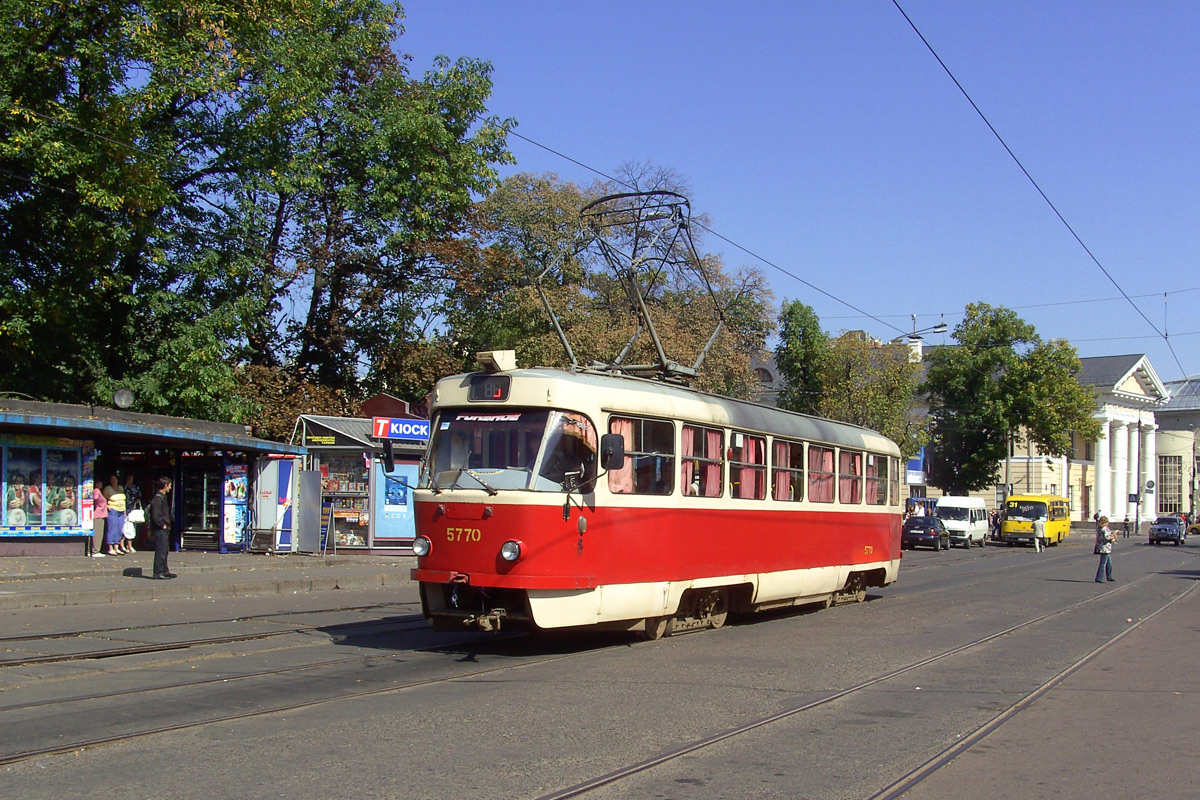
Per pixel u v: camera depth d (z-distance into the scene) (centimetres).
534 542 1102
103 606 1611
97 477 2700
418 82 3694
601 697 925
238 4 2680
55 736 752
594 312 3806
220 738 754
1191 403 9525
